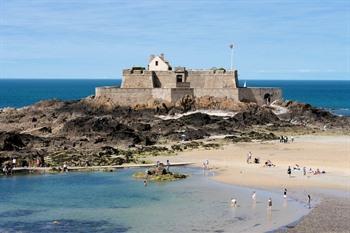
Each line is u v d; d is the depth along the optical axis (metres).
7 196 86.56
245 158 118.38
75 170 106.88
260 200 83.56
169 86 183.50
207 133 147.50
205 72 184.25
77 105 175.75
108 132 137.62
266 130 157.12
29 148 121.75
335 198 84.50
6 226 70.38
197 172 105.06
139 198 85.06
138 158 118.25
